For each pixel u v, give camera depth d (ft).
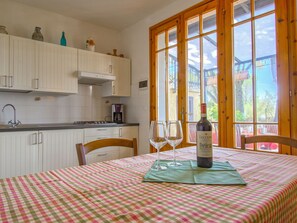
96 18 10.99
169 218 1.53
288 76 5.88
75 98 10.94
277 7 6.10
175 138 3.29
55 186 2.29
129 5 9.64
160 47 10.11
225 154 4.05
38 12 9.87
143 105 10.99
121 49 12.64
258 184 2.27
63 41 9.94
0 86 7.89
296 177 2.50
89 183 2.39
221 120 7.43
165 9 9.78
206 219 1.51
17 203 1.84
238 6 7.09
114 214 1.61
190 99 8.62
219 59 7.52
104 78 10.42
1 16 8.91
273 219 1.79
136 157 3.81
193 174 2.69
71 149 8.75
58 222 1.50
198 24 8.35
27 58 8.54
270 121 6.27
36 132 7.89
